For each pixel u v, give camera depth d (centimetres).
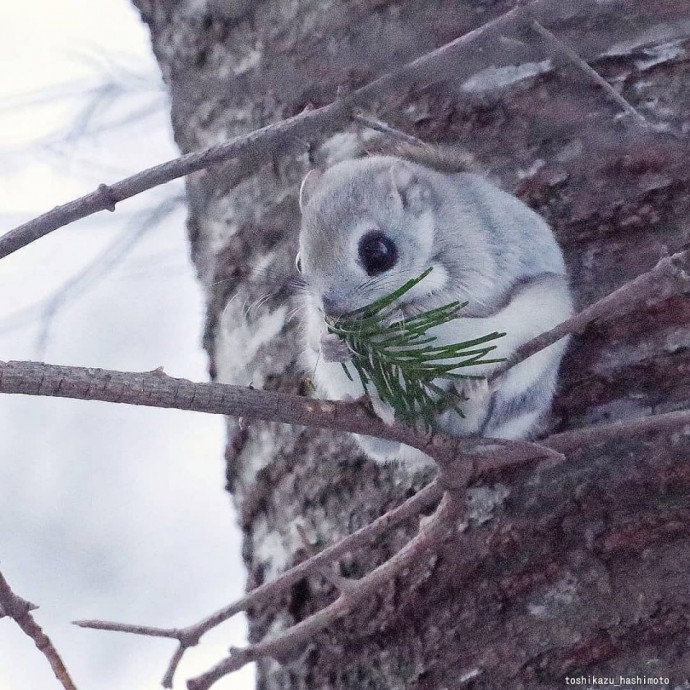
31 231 526
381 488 715
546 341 557
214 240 848
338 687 682
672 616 609
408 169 718
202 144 867
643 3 739
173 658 600
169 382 479
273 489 765
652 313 679
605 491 644
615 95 589
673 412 627
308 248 693
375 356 542
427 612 663
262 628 740
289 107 811
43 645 522
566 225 716
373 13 785
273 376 780
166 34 901
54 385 459
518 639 633
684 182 701
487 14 753
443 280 688
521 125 748
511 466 666
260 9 842
